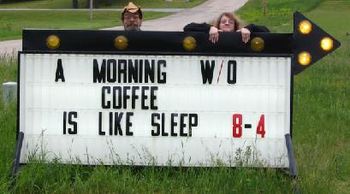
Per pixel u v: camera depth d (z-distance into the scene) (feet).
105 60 18.26
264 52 18.40
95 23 195.83
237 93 18.25
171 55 18.22
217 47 18.37
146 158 18.28
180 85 18.28
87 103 18.28
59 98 18.24
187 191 17.37
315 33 18.38
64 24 191.42
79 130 18.28
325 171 20.17
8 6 307.78
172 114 18.29
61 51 18.16
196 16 225.76
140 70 18.26
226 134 18.25
